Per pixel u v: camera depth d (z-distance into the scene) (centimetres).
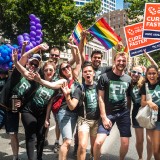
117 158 580
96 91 478
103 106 468
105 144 687
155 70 461
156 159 485
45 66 493
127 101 518
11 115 515
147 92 464
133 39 668
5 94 500
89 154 592
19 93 493
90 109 474
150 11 641
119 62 463
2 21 2388
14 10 2255
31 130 484
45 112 506
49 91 488
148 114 465
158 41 656
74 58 563
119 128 485
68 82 468
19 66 448
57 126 599
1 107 519
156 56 3319
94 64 589
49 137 735
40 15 2278
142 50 666
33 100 490
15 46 589
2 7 2319
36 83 489
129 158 577
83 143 450
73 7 2377
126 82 475
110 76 471
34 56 489
